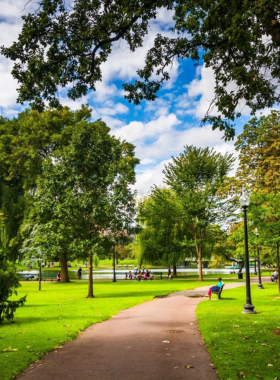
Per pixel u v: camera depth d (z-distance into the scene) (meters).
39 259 28.56
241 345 8.41
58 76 11.94
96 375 6.48
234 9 8.02
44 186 24.27
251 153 34.66
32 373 6.64
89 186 24.25
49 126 37.91
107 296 23.56
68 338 9.59
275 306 16.16
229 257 52.88
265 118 34.03
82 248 22.64
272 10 7.63
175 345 8.78
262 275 53.72
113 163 24.28
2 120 42.72
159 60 12.58
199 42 11.81
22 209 39.47
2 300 12.06
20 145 38.03
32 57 11.12
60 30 11.05
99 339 9.65
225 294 23.25
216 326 11.11
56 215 24.30
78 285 35.53
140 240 48.19
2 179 40.16
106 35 11.89
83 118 40.44
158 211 45.34
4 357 7.50
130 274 47.75
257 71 11.00
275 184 31.03
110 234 24.55
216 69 12.04
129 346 8.76
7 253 12.52
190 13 11.64
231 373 6.30
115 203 23.91
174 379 6.18
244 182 34.62
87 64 12.22
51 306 17.22
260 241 20.47
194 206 42.47
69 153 23.89
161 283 36.56
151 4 10.97
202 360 7.36
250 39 8.42
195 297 21.84
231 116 11.20
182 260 51.69
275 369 6.49
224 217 42.53
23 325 11.63
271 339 9.05
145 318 13.39
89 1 11.09
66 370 6.82
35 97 11.91
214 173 45.59
